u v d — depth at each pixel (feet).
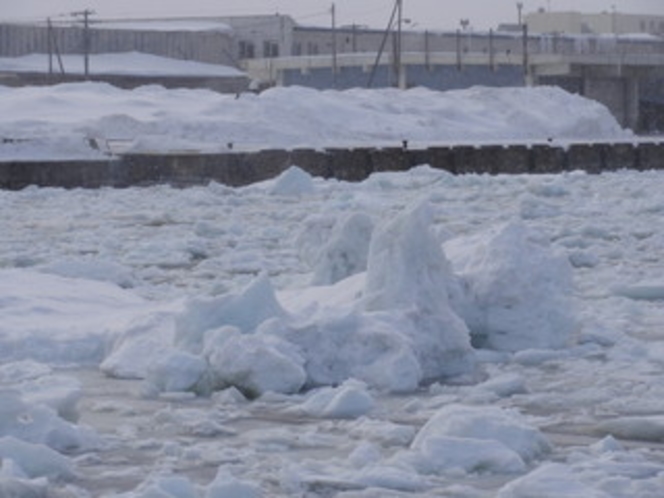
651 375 43.65
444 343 44.06
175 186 161.48
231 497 27.81
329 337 42.39
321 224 62.44
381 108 262.88
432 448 31.50
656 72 410.72
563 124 286.87
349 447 33.86
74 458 32.76
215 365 41.06
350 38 454.40
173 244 86.99
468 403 39.42
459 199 128.06
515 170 189.37
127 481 30.73
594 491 28.25
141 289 66.85
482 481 30.50
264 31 439.63
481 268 48.39
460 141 241.96
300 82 407.23
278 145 200.64
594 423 36.68
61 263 68.33
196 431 35.73
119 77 363.35
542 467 29.99
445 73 399.44
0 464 30.53
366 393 38.65
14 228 106.32
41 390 38.40
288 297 50.21
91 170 156.87
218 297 43.91
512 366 45.57
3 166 152.46
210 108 232.12
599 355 47.26
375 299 44.83
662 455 32.83
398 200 126.00
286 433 35.22
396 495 29.04
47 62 380.58
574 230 91.20
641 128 414.62
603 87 402.31
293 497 29.04
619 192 134.00
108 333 47.91
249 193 140.36
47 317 53.42
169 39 407.64
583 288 64.95
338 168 172.65
